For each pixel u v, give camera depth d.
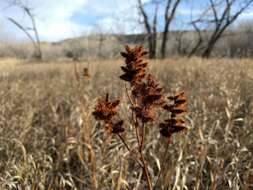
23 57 33.47
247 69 7.19
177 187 2.63
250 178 2.74
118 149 3.25
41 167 3.38
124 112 3.84
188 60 10.77
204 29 21.75
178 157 2.93
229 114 3.72
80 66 9.85
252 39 22.11
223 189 2.84
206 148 2.96
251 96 5.06
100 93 5.81
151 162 3.21
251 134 3.65
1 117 4.49
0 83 7.81
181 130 1.75
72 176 3.09
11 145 3.74
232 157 3.18
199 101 4.80
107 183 2.87
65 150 3.48
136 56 1.70
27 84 8.10
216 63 9.27
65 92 6.52
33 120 4.85
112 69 9.37
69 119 4.21
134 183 2.90
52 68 12.50
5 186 2.99
